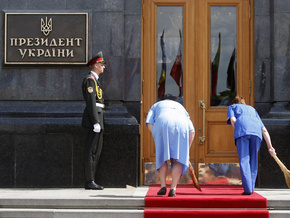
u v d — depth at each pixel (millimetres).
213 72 7645
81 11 7391
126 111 7238
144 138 7512
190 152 7523
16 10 7461
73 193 6223
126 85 7383
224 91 7625
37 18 7426
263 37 7375
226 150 7520
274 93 7223
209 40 7645
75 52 7367
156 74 7633
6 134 7156
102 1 7410
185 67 7629
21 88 7391
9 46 7414
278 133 7016
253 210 5379
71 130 7090
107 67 7324
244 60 7605
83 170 7074
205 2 7680
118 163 7039
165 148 5711
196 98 7590
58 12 7406
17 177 7121
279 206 5465
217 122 7566
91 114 6602
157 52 7664
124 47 7414
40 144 7137
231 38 7656
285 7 7285
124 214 5398
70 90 7363
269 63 7352
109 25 7379
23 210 5480
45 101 7387
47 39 7398
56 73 7387
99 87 6867
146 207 5516
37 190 6707
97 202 5559
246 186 5891
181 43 7672
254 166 6090
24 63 7371
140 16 7430
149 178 7395
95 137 6777
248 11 7621
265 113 7324
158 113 5984
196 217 5328
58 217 5441
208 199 5492
